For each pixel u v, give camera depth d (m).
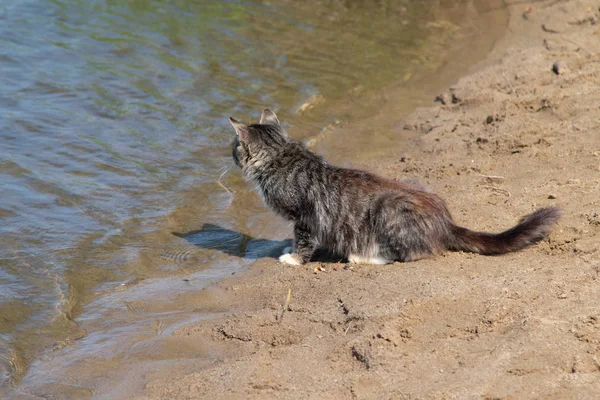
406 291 7.14
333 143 12.25
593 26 15.56
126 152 11.63
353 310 6.94
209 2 17.88
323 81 14.48
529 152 10.50
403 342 6.39
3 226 9.44
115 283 8.47
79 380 6.66
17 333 7.45
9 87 13.26
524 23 16.56
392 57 15.58
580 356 5.82
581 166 9.77
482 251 8.05
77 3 17.08
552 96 12.13
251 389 6.03
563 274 7.20
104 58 14.69
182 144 11.98
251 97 13.66
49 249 9.06
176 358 6.86
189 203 10.45
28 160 11.12
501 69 14.02
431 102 13.62
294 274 8.34
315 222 8.55
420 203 8.10
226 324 7.24
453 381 5.76
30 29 15.56
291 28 16.83
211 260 9.06
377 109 13.51
